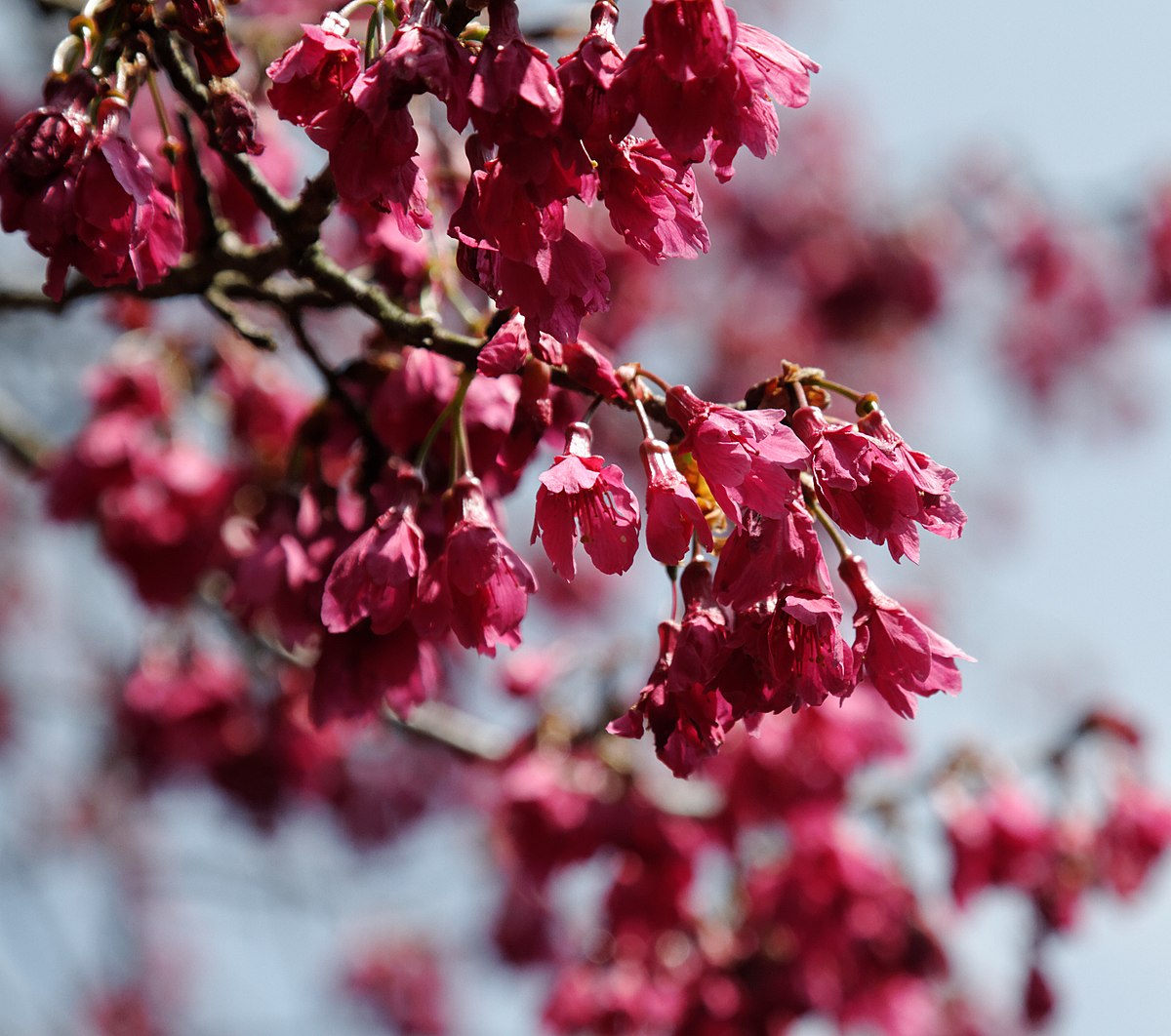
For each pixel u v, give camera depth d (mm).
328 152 2055
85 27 2256
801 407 2186
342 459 3498
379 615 2348
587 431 2242
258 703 5355
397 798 7129
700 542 2152
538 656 4941
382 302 2598
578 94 1949
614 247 5535
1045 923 4902
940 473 2123
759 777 4684
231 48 2369
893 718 4758
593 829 4551
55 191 2096
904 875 5105
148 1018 8945
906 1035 4867
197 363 4898
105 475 4602
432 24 1997
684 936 4824
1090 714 5043
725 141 1986
